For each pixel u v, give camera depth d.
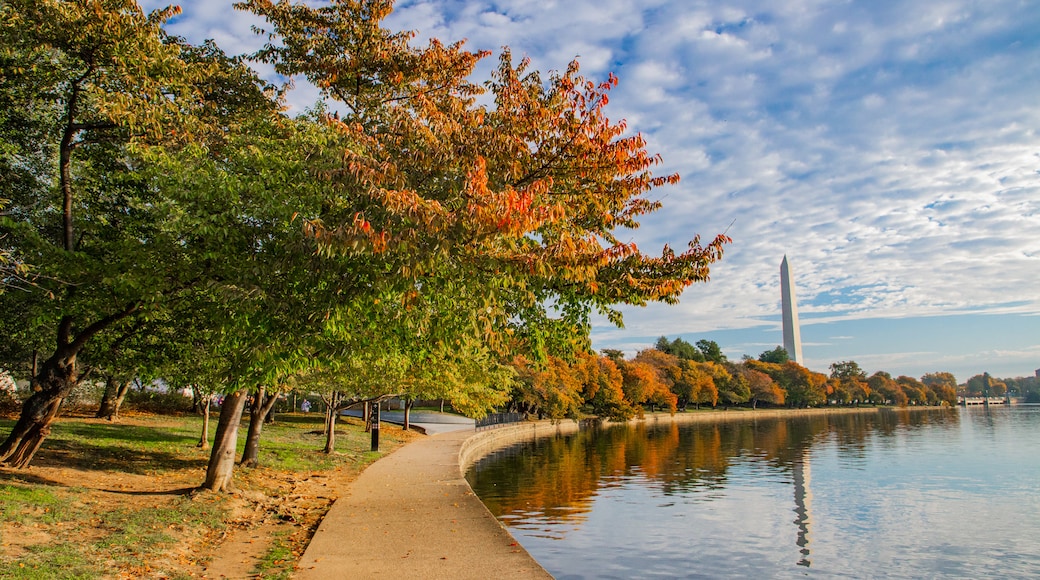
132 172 13.55
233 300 9.09
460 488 17.95
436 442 36.22
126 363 14.54
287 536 11.45
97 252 13.07
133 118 12.15
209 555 9.64
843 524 20.45
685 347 162.12
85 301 11.57
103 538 9.32
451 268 8.53
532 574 9.00
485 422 54.91
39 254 11.74
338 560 9.72
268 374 10.05
